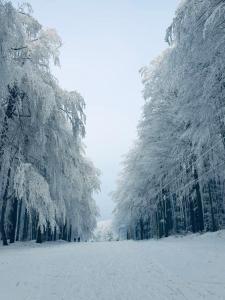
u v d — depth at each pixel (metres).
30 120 19.53
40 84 17.84
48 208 18.25
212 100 14.95
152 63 28.17
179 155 23.30
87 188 36.62
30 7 19.25
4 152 18.17
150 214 40.28
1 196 19.38
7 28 14.54
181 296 5.73
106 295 6.00
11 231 22.52
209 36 14.02
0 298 5.84
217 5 13.68
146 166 28.83
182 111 18.02
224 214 31.48
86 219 42.56
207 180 22.17
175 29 15.14
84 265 9.89
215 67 14.00
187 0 14.46
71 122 21.66
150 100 27.75
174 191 28.58
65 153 22.80
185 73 15.59
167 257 11.43
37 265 10.04
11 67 16.20
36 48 19.00
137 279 7.43
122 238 89.81
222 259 9.93
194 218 26.52
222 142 16.48
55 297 5.89
